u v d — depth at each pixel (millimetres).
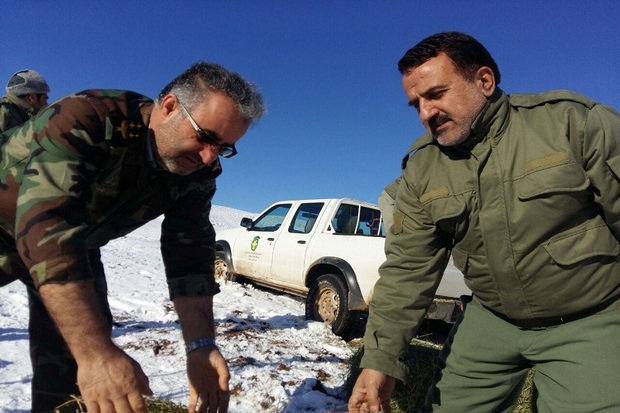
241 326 5984
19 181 1966
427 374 3635
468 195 2076
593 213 1982
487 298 2270
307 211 7559
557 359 2107
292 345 5391
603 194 1893
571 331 2068
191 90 1880
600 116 1896
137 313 6188
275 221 8141
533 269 2023
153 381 3887
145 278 8586
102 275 2602
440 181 2156
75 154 1792
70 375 2393
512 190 1987
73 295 1604
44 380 2355
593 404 1972
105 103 1900
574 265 1970
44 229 1632
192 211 2305
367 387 2252
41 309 2391
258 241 8102
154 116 1975
